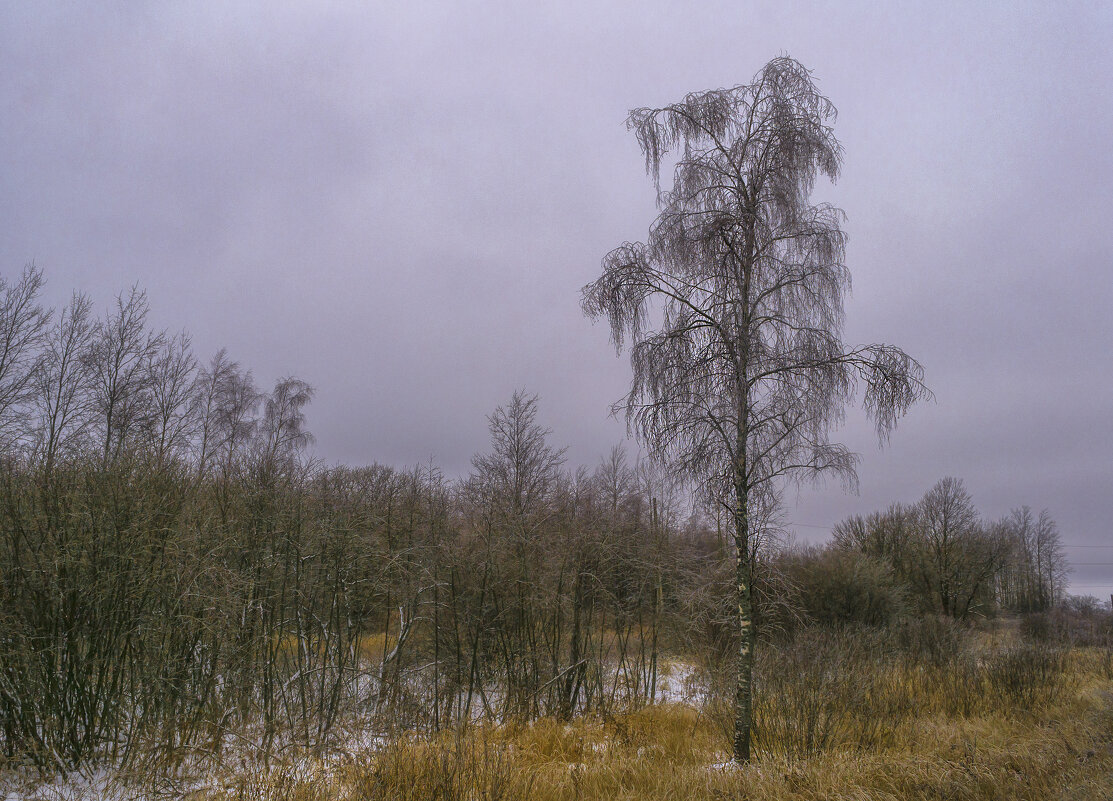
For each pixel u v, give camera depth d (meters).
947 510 38.50
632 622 16.97
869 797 6.93
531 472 19.64
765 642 12.48
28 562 9.54
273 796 7.54
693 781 7.59
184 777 8.76
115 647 9.77
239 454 14.95
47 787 8.47
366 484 18.92
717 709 11.59
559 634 15.28
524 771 8.23
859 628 19.42
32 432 12.98
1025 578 56.12
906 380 7.76
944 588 36.88
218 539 11.45
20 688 9.02
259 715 11.10
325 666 12.45
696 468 8.17
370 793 7.21
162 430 17.64
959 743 9.06
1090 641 24.36
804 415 8.24
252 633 11.66
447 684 13.80
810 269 8.31
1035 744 8.98
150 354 18.92
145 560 10.18
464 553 15.26
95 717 9.41
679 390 8.24
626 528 17.62
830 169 8.53
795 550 25.09
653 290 8.56
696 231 8.43
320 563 14.01
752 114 8.55
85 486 10.14
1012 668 13.88
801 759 8.39
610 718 12.80
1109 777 7.29
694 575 11.43
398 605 15.34
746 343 8.11
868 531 41.88
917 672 14.28
